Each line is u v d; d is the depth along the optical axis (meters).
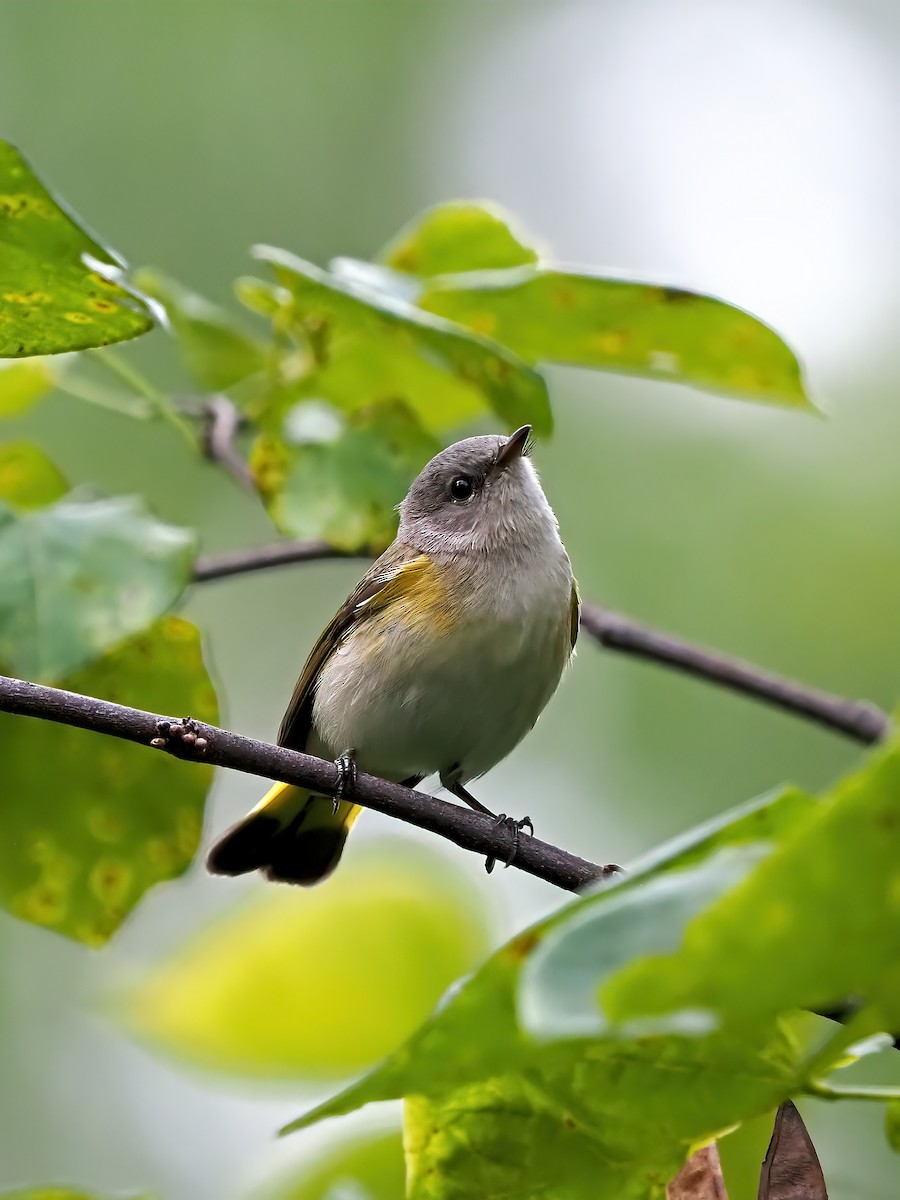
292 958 8.95
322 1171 7.26
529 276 9.15
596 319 9.39
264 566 10.16
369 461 9.71
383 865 9.20
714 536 15.71
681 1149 5.35
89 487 9.67
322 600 17.75
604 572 15.78
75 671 8.18
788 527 15.53
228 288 18.09
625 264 17.45
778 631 15.11
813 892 3.48
